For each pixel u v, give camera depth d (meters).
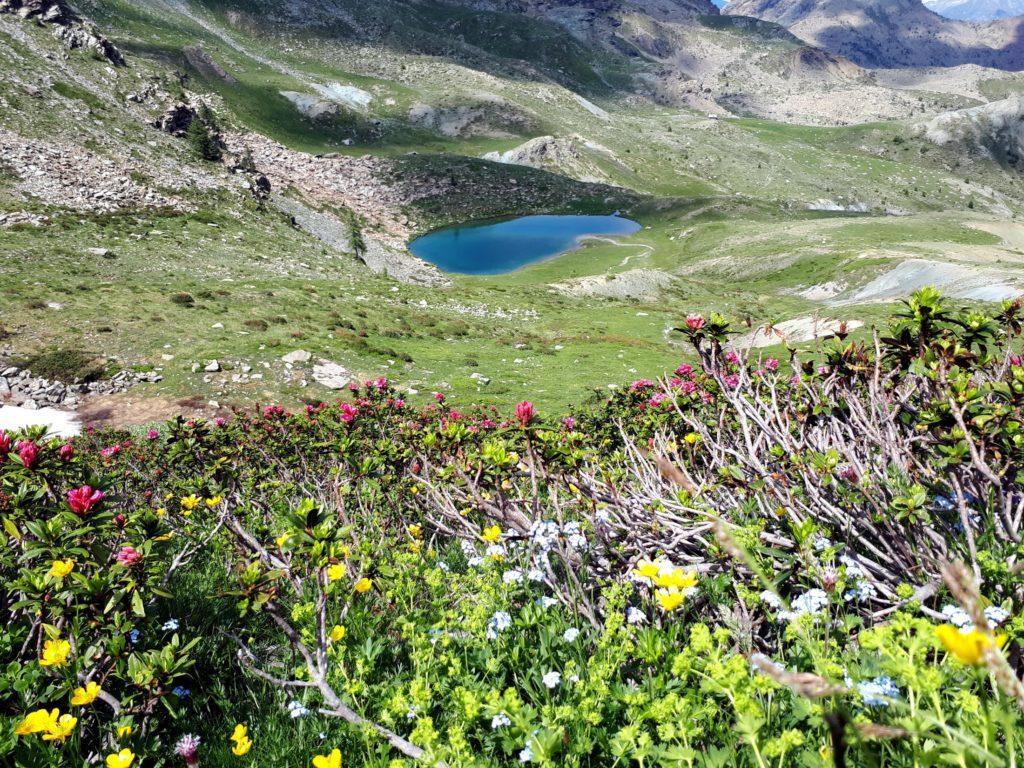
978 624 0.76
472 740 2.27
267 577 2.91
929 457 3.03
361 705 2.59
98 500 3.33
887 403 3.19
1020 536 2.31
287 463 8.20
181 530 5.86
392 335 46.31
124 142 88.00
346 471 6.78
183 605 4.09
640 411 6.28
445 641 2.77
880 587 2.34
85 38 122.12
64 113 87.12
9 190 61.72
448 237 172.88
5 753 2.23
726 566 2.68
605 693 2.09
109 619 3.02
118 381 31.08
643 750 1.70
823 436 3.48
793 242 140.25
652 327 62.22
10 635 3.07
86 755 2.54
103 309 38.31
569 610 2.89
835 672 1.68
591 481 3.76
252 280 56.91
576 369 40.53
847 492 2.79
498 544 3.64
